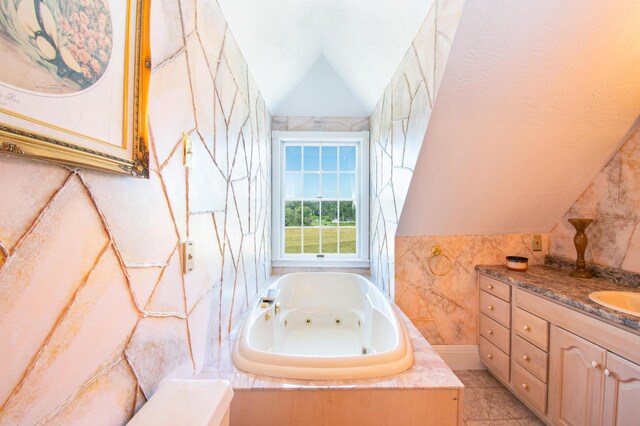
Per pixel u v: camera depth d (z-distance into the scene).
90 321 0.56
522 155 1.66
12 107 0.39
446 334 2.22
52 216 0.48
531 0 1.10
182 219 0.95
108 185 0.61
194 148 1.03
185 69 0.96
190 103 1.00
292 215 3.05
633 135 1.57
